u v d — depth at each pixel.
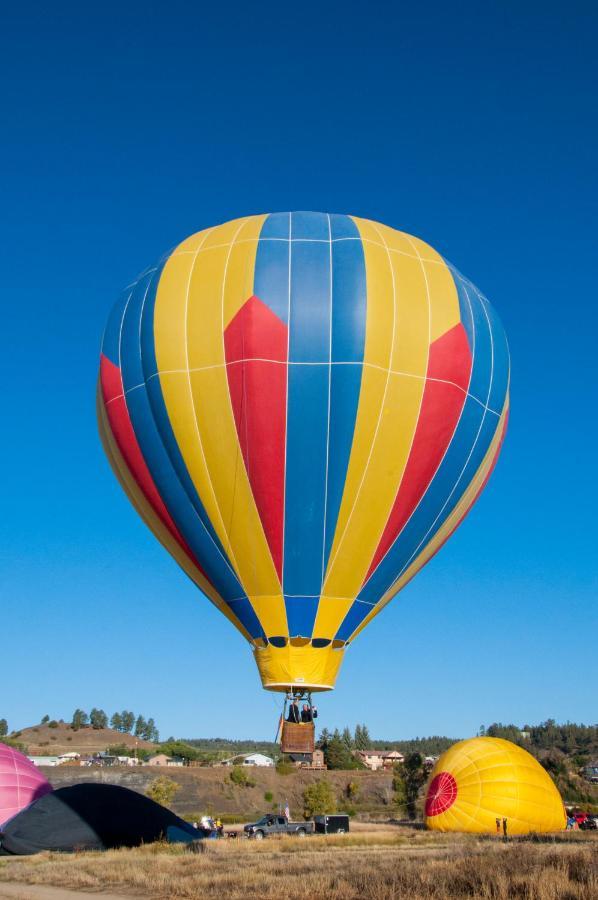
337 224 25.27
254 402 22.92
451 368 24.09
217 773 91.06
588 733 187.75
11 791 39.06
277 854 27.45
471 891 15.50
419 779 71.00
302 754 22.92
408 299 24.02
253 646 23.88
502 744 39.91
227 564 23.73
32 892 19.88
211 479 23.48
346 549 23.36
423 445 23.78
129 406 24.89
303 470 22.97
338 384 22.95
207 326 23.62
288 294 23.41
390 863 21.16
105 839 31.67
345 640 23.84
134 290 25.94
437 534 25.52
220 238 25.14
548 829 37.47
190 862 24.58
